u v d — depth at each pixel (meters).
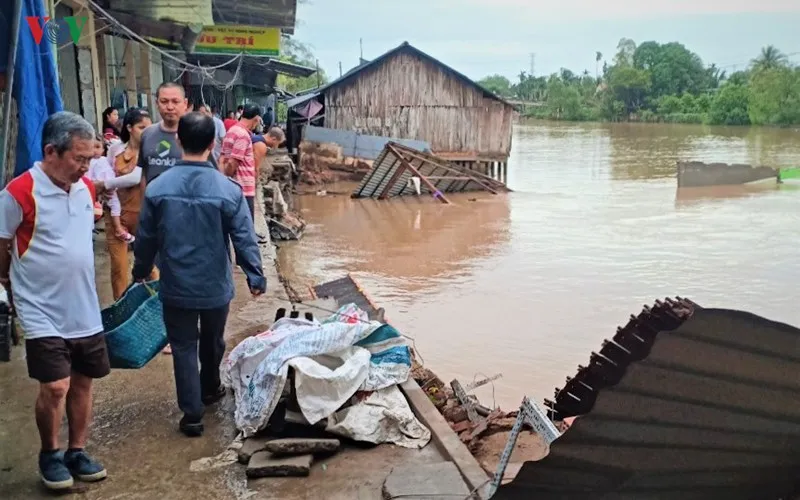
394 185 26.31
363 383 4.63
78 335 3.82
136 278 4.59
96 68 12.19
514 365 9.32
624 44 133.62
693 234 19.39
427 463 4.29
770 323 2.22
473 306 12.15
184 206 4.32
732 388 2.41
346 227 20.19
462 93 31.42
